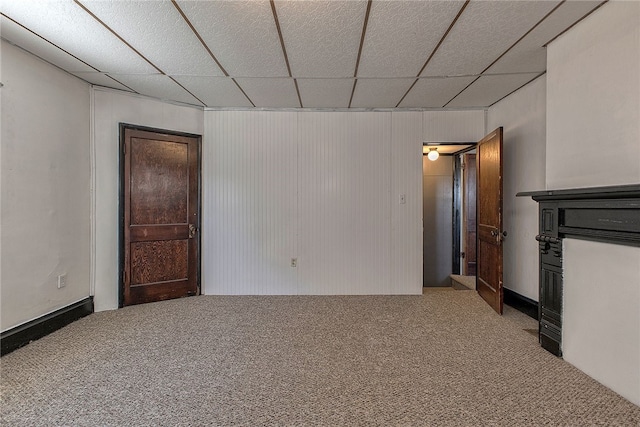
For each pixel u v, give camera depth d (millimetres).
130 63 2838
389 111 4176
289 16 2115
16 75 2520
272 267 4215
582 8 2021
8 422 1670
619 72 1908
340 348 2561
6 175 2449
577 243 2227
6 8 2012
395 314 3389
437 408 1800
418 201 4199
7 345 2445
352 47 2545
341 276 4219
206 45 2512
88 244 3338
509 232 3697
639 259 1795
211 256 4199
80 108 3215
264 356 2424
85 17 2117
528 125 3332
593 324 2096
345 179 4199
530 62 2811
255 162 4180
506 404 1835
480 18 2135
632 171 1839
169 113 3885
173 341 2689
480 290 4066
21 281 2576
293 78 3180
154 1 1944
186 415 1738
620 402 1846
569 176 2293
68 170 3072
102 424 1664
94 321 3145
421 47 2543
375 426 1656
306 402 1857
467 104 4004
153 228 3771
